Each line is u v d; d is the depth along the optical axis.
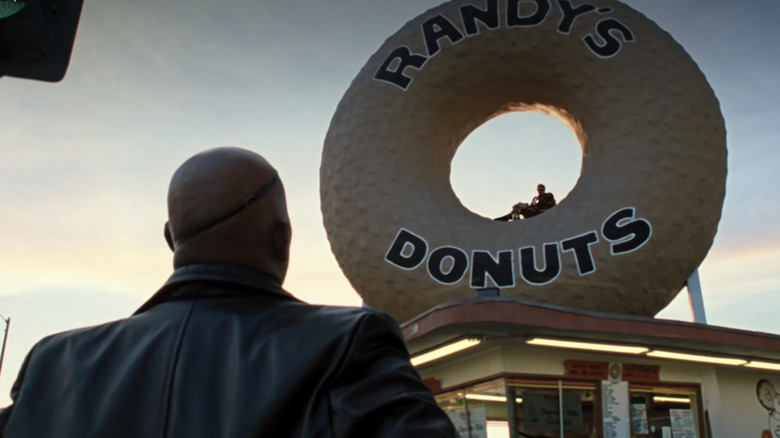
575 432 6.79
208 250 1.37
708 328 6.90
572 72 10.27
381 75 10.83
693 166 9.28
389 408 1.02
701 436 7.57
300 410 1.06
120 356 1.26
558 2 10.52
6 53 2.36
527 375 6.76
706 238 9.33
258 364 1.12
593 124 10.03
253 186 1.41
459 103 10.82
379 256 9.72
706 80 10.09
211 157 1.44
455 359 7.55
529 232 9.32
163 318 1.29
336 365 1.07
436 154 10.61
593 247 8.91
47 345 1.38
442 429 1.00
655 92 9.66
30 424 1.22
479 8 10.76
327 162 10.73
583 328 6.27
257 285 1.33
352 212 10.13
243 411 1.07
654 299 9.00
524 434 6.56
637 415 7.20
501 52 10.55
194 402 1.13
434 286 9.21
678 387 7.58
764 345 7.25
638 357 7.37
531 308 6.10
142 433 1.13
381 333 1.14
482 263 9.12
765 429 8.23
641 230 8.94
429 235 9.61
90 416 1.18
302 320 1.19
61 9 2.41
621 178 9.29
